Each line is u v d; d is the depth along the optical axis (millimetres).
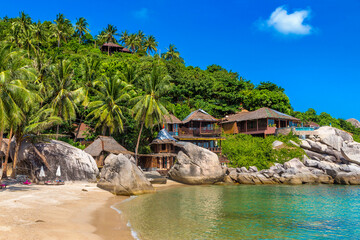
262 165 51500
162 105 50562
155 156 50500
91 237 13844
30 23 83312
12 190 26078
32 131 33125
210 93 74188
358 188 40250
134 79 62188
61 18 96375
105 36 112625
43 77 47969
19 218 15469
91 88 50750
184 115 65438
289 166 48719
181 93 72562
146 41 118000
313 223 20438
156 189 37344
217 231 17406
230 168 49938
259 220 20859
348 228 19281
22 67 28859
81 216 18422
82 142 50781
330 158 52594
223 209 24562
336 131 57344
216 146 56719
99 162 43438
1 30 79500
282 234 17562
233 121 68562
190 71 87875
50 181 32781
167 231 16734
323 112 92688
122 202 25906
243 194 33844
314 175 46375
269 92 77188
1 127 23719
